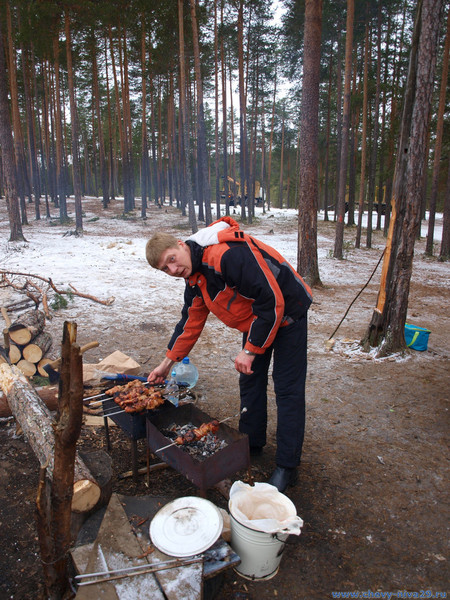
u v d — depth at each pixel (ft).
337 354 18.74
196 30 62.44
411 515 8.63
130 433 8.86
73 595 5.91
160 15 69.31
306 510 8.63
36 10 57.41
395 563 7.41
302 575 7.12
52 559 5.63
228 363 16.90
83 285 28.91
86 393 12.17
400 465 10.36
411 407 13.65
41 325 15.90
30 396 9.71
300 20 66.59
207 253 7.45
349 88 45.98
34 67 86.12
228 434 8.43
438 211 138.21
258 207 128.26
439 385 15.55
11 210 49.39
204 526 6.49
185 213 91.91
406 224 17.48
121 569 5.88
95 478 7.53
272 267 7.74
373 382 15.65
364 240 69.00
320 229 80.69
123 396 8.90
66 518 5.57
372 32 70.59
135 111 129.29
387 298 18.54
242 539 6.70
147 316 22.89
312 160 31.45
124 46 80.59
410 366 17.44
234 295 7.79
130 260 39.86
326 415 12.90
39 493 5.32
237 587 6.84
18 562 7.09
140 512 6.98
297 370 8.54
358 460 10.51
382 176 79.30
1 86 47.16
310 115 30.86
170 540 6.28
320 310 26.91
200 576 5.83
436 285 38.19
